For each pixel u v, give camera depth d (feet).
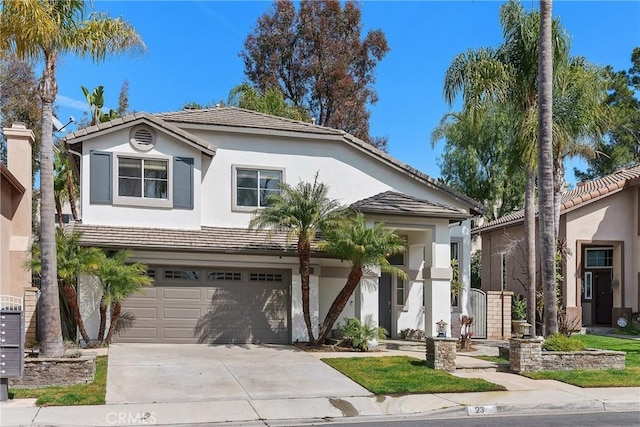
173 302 59.21
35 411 33.63
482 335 70.64
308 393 39.65
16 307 49.73
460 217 61.52
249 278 61.26
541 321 73.67
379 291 69.77
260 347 57.88
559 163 71.82
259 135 64.85
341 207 60.34
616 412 36.86
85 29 44.50
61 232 52.70
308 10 128.77
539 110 52.49
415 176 68.49
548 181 51.80
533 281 61.36
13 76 107.04
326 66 127.03
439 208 62.23
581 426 32.60
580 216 81.66
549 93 52.08
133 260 57.98
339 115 124.88
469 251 72.18
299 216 55.06
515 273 92.22
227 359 50.49
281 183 57.21
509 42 64.69
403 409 36.04
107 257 55.42
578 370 47.78
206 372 45.06
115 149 59.26
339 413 35.17
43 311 41.83
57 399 35.78
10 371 35.60
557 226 72.33
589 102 62.23
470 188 114.11
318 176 65.57
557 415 35.88
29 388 38.81
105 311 54.90
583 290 86.94
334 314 57.11
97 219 58.29
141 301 58.49
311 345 57.62
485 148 113.70
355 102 127.34
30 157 67.87
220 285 60.49
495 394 39.78
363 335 56.65
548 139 51.98
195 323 59.47
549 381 44.21
